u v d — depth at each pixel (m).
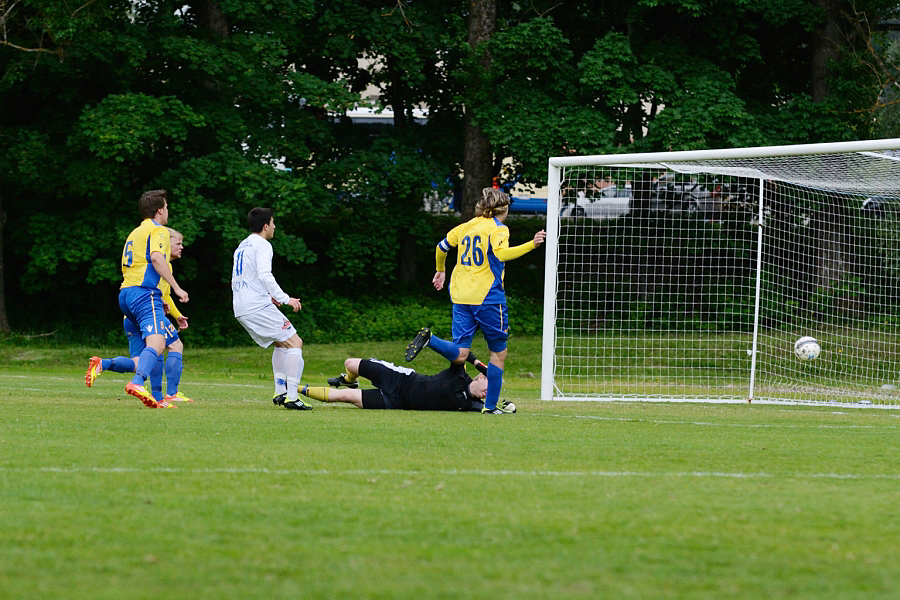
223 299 89.50
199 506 13.95
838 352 57.72
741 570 10.97
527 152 81.44
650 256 83.12
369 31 84.75
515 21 93.56
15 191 81.31
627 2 90.50
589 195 84.38
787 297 66.50
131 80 78.44
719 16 84.81
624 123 86.00
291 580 10.37
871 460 20.23
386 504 14.30
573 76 84.62
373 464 18.09
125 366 32.00
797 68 96.31
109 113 72.81
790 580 10.59
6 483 15.43
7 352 68.25
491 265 30.28
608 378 55.84
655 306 69.38
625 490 15.79
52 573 10.52
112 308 88.38
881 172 43.66
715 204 80.00
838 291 65.25
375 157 87.19
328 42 85.12
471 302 30.38
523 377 63.03
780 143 83.31
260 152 82.25
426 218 97.56
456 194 106.31
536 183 90.88
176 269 88.00
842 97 85.38
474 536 12.41
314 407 31.62
